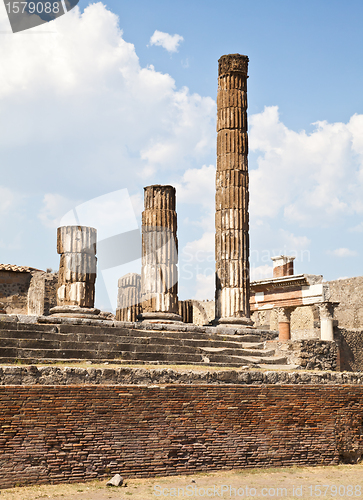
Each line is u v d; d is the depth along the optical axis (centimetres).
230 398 1366
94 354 1480
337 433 1507
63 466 1134
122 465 1199
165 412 1270
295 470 1386
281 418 1430
